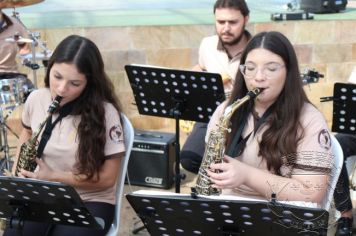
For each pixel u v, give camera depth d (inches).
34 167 115.3
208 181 103.7
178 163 154.5
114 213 117.4
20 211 101.3
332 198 101.3
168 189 187.8
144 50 242.8
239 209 83.2
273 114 100.2
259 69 98.1
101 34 239.0
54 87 109.9
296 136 97.9
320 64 250.5
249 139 102.5
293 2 289.1
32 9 297.9
